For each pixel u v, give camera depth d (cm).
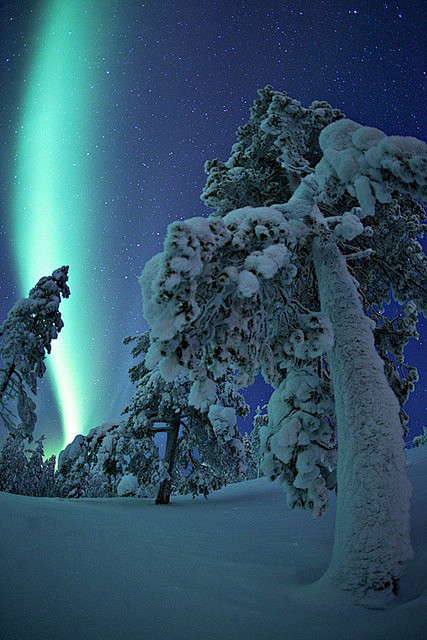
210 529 872
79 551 518
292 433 556
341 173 550
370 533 455
